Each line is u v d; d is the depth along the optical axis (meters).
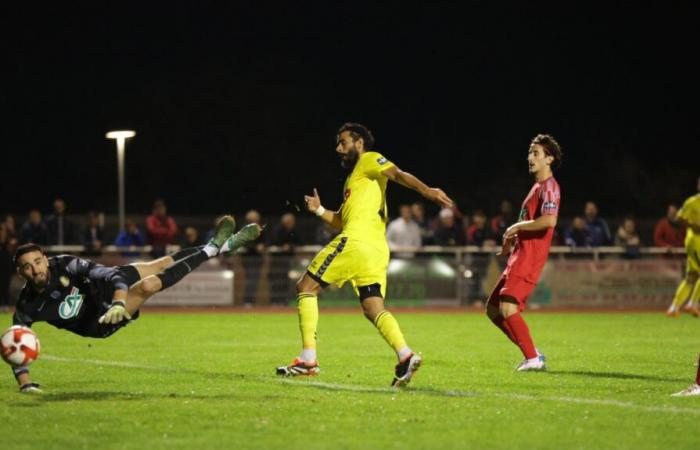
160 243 57.56
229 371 25.28
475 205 98.25
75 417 18.03
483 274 59.34
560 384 22.72
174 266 21.70
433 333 38.94
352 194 23.20
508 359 28.39
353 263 22.89
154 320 47.16
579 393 21.22
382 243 23.05
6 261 55.50
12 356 20.47
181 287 57.25
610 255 60.91
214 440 16.05
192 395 20.69
